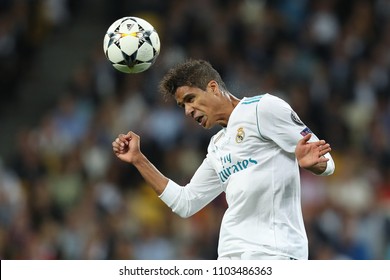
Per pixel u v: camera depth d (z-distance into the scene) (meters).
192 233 47.28
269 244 22.67
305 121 57.41
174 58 59.72
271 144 22.92
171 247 47.72
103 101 59.19
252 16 64.56
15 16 66.12
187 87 23.52
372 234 49.41
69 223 48.78
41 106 65.50
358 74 62.34
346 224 48.44
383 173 55.53
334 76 61.78
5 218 49.69
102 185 50.94
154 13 65.25
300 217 23.16
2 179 52.22
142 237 48.16
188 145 54.59
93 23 69.81
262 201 22.84
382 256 48.81
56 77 67.06
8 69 64.94
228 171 23.41
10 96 65.12
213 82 23.56
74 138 56.91
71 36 68.94
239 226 23.08
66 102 59.34
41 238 48.56
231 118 23.31
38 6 67.75
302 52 63.28
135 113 56.78
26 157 55.69
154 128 55.81
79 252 47.44
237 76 59.12
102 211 49.59
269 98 23.00
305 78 61.28
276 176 22.80
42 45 68.25
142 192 51.66
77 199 52.59
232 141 23.25
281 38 63.81
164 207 50.84
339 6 66.50
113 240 47.34
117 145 25.41
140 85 58.75
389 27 65.81
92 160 54.62
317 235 47.47
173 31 62.25
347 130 58.28
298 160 21.80
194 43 61.69
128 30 24.84
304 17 65.75
